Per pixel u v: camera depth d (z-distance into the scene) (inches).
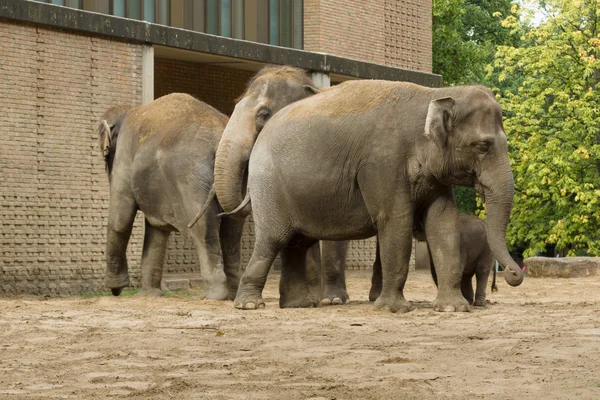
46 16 867.4
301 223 618.2
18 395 362.0
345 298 674.2
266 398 352.2
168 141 712.4
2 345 471.5
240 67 1152.2
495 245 568.7
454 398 349.4
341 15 1205.7
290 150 613.9
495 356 424.5
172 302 676.7
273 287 939.3
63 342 478.0
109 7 984.9
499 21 2188.7
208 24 1091.9
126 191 745.6
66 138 888.9
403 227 586.6
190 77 1213.7
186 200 698.8
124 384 378.9
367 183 592.4
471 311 587.2
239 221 721.0
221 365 413.1
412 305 604.4
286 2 1173.7
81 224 900.0
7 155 850.1
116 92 923.4
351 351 440.8
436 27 1876.2
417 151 581.6
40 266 869.2
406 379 380.2
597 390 356.5
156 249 748.0
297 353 438.9
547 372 389.4
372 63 1179.9
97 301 686.5
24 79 861.2
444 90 583.8
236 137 651.5
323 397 352.5
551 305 652.1
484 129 569.0
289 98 653.3
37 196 869.2
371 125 593.6
